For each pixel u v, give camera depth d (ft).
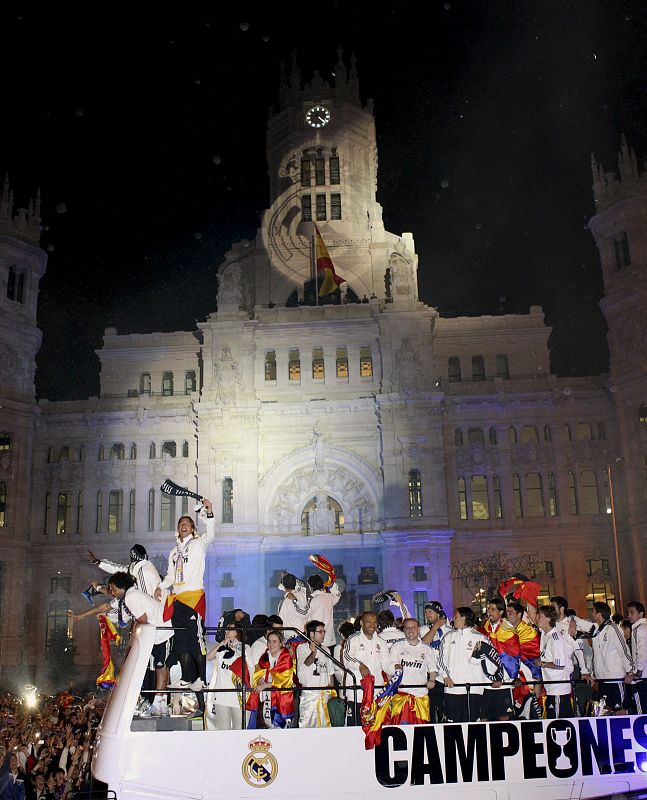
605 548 261.03
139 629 47.52
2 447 261.85
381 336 270.46
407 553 251.19
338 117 313.73
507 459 268.62
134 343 294.46
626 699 65.51
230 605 250.16
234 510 257.75
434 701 61.72
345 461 264.11
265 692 54.70
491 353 291.99
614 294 257.75
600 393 270.26
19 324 263.70
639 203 256.11
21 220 271.49
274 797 45.93
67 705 134.10
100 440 276.41
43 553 267.18
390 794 47.70
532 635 62.28
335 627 246.88
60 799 79.10
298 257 296.92
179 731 46.19
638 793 51.24
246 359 271.28
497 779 49.67
